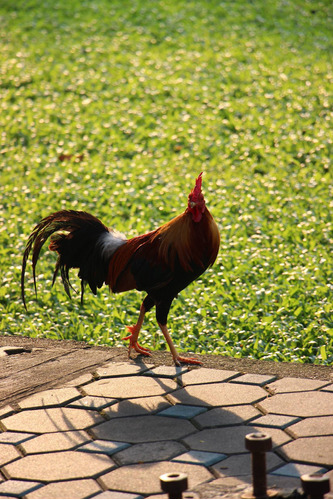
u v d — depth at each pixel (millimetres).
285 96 30250
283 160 23844
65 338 13594
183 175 23141
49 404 9539
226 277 15641
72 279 16469
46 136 27672
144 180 22578
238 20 42406
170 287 10656
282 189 21500
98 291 15883
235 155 24734
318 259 16484
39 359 11328
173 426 8711
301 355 12375
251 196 20984
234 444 8172
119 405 9414
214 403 9266
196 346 12891
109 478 7609
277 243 17891
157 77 33562
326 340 12820
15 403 9688
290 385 9680
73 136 27250
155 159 24797
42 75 34875
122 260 11008
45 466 7930
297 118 27547
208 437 8383
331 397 9203
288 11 43562
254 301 14539
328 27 41219
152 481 7488
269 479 7332
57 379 10430
